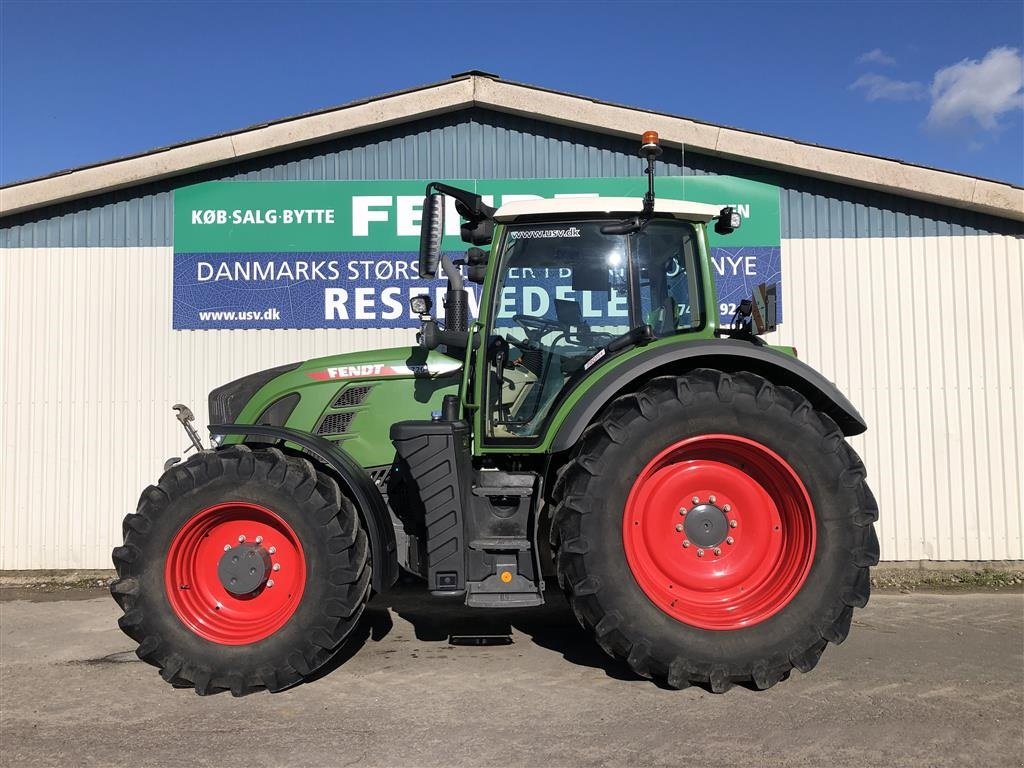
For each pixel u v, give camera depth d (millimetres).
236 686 3291
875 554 3262
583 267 3859
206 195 6195
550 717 3041
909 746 2771
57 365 6152
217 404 4266
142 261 6172
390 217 6219
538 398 3828
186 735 2924
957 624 4453
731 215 3830
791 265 6113
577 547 3225
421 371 4070
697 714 3059
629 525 3285
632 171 6211
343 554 3332
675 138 6008
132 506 6094
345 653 3955
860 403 6020
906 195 6012
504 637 4223
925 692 3299
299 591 3369
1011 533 5895
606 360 3637
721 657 3201
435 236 3621
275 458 3414
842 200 6121
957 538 5906
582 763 2645
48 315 6164
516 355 3852
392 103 6062
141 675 3680
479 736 2873
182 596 3414
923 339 6023
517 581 3387
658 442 3289
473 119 6238
